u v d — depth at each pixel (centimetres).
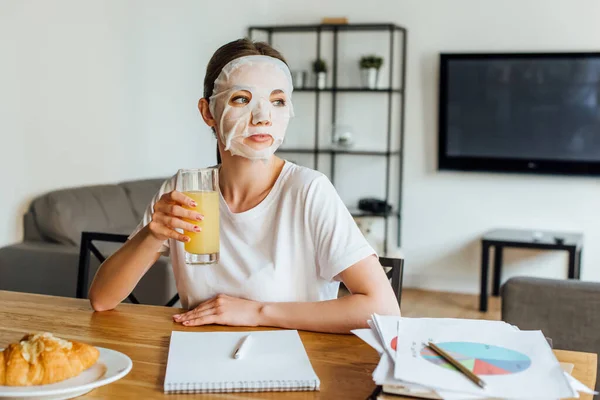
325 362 117
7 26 320
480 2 502
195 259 130
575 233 490
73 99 365
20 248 325
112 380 102
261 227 146
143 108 427
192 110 481
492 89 498
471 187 516
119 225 362
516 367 100
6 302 155
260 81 142
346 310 133
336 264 139
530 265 506
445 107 509
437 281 529
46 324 137
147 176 436
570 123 485
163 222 130
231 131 142
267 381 104
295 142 556
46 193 349
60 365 103
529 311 258
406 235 533
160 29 438
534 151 495
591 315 249
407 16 518
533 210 504
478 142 505
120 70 404
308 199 143
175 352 118
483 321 119
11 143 326
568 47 488
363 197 542
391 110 530
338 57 538
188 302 152
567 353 122
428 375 97
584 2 482
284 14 552
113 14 395
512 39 498
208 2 488
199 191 130
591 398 101
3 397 97
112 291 145
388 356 105
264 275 144
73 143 367
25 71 332
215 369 110
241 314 136
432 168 523
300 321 134
